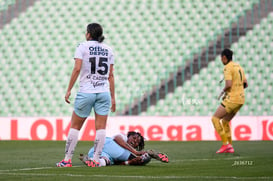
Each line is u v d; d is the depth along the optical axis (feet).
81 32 260.21
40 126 192.75
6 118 195.00
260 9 257.96
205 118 190.19
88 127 190.08
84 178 68.39
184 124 190.29
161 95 230.68
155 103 228.84
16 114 239.09
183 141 183.83
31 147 153.89
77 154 124.26
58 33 260.83
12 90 243.60
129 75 241.35
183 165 90.63
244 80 128.67
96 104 87.86
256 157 110.93
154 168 83.87
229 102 126.21
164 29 256.32
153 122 191.42
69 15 265.95
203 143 170.81
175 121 190.70
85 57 86.07
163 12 261.24
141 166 87.81
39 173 75.97
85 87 86.48
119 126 192.13
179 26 256.73
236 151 131.54
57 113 236.02
